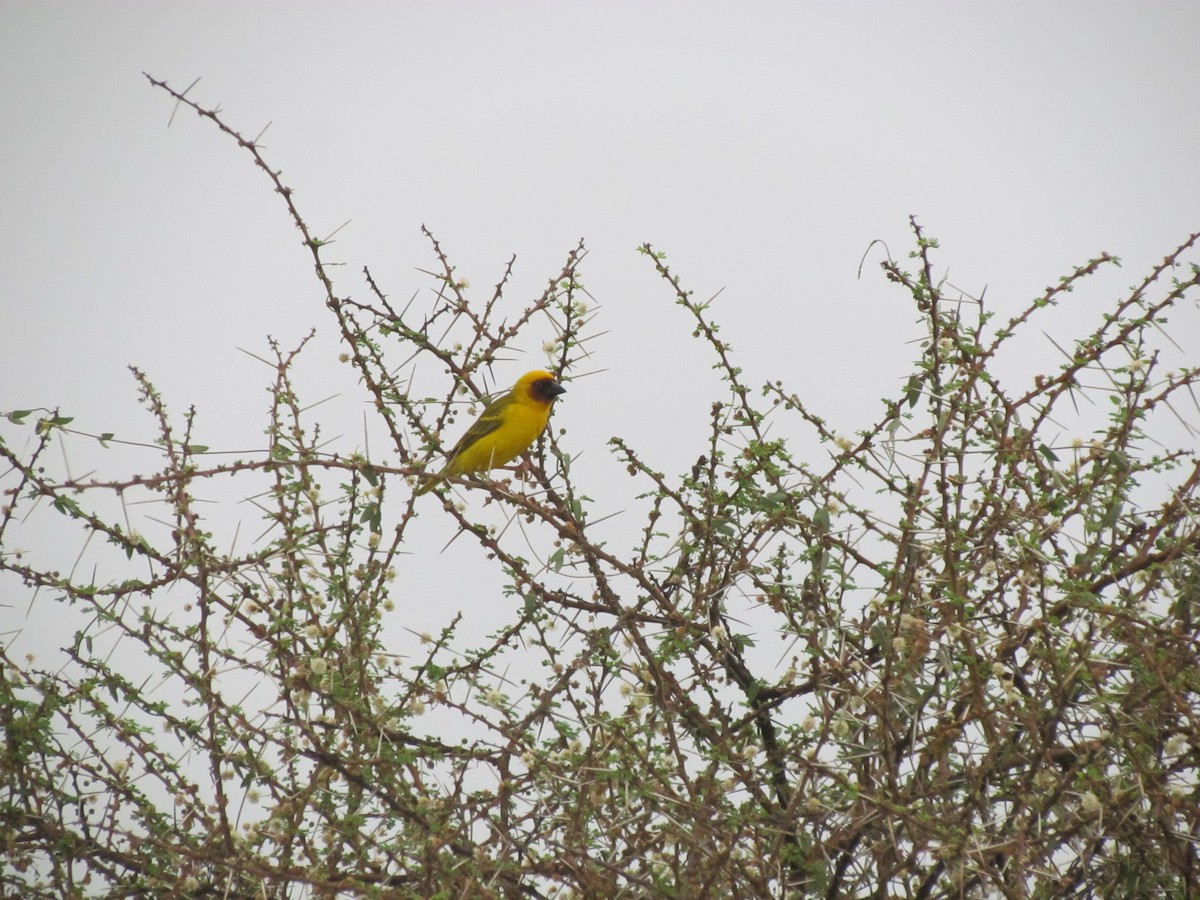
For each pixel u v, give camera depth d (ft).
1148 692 30.53
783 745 34.65
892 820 30.12
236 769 33.35
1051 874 29.01
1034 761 30.45
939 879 31.71
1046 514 34.73
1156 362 35.09
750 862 30.94
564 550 35.96
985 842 30.01
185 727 33.09
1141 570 33.30
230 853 31.04
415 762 32.94
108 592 33.27
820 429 36.40
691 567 36.91
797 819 31.40
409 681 34.83
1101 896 31.14
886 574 34.30
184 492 33.68
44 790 33.22
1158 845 30.12
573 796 32.50
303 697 32.30
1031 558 32.55
